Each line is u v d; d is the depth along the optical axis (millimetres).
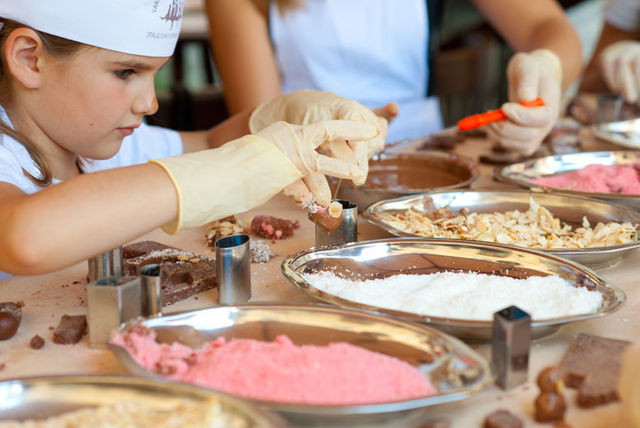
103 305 754
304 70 2223
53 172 1165
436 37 2375
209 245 1113
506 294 830
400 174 1479
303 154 865
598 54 2658
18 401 592
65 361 741
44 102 1003
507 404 646
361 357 654
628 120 1931
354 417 583
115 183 789
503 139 1476
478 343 764
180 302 896
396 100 2334
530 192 1216
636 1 2625
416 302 812
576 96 2234
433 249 959
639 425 554
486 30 4035
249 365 641
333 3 2145
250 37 2074
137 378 593
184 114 3463
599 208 1153
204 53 3834
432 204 1215
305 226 1214
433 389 629
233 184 829
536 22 2186
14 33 946
